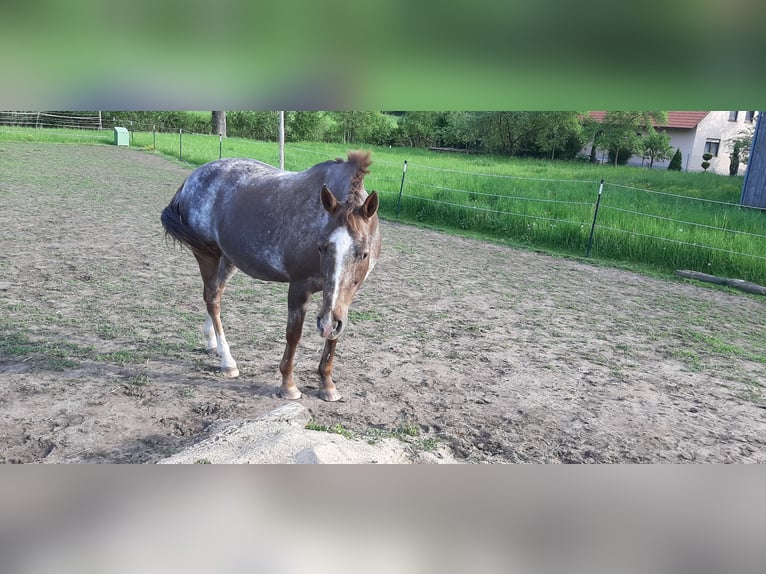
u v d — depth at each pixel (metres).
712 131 29.91
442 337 5.90
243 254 4.27
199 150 23.92
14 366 4.54
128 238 9.48
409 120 33.38
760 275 9.13
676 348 6.04
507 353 5.56
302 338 5.66
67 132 28.05
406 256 9.73
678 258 9.96
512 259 10.06
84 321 5.65
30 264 7.57
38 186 14.08
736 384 5.16
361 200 3.78
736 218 12.12
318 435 3.56
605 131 27.42
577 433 4.05
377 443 3.64
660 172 22.70
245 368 4.85
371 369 4.98
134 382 4.42
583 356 5.62
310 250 3.86
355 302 6.95
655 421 4.32
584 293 8.11
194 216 4.57
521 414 4.29
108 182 15.67
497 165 23.34
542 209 12.73
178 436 3.70
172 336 5.43
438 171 18.67
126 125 32.78
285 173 4.39
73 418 3.83
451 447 3.77
